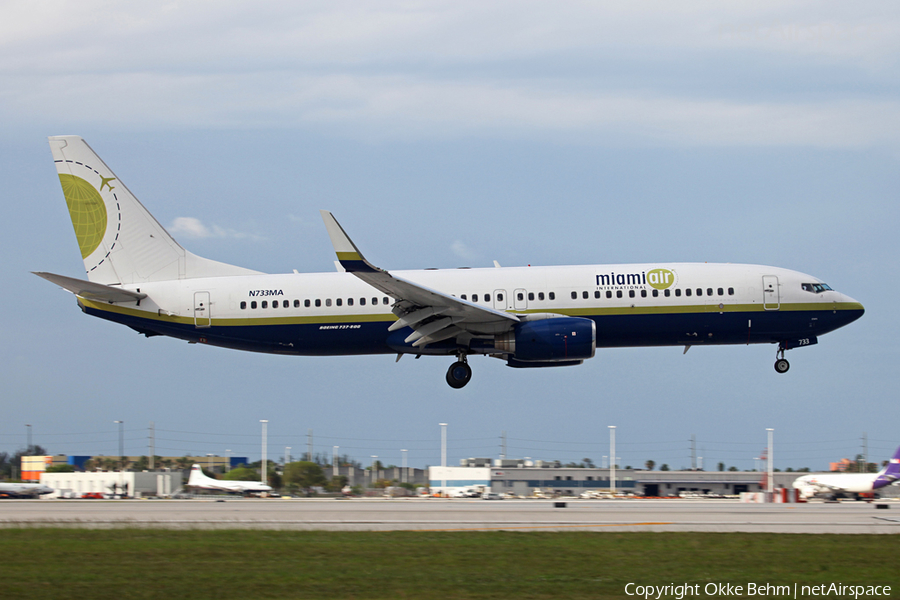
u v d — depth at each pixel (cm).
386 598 5269
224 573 5878
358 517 9031
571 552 6638
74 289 12725
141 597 5262
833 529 8019
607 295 12575
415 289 11388
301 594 5334
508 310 12475
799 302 12756
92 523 8350
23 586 5519
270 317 12756
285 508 10419
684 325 12644
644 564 6250
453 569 6044
